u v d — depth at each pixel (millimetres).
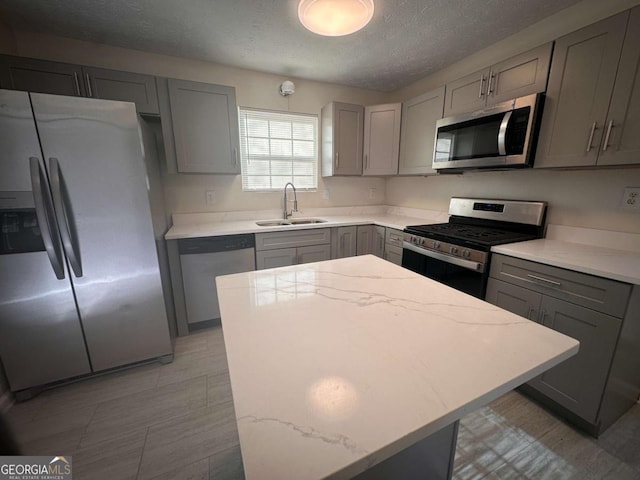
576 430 1425
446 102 2277
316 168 3166
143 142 1782
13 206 1448
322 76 2795
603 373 1292
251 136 2812
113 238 1701
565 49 1527
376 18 1805
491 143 1882
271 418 438
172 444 1360
